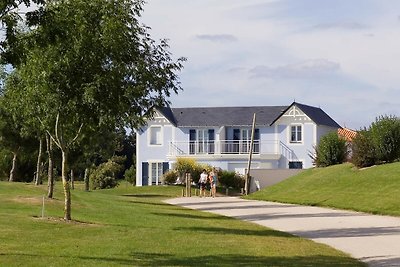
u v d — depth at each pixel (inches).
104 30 758.5
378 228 872.9
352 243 711.1
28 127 1115.9
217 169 2285.9
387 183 1326.3
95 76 759.1
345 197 1333.7
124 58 780.6
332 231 840.9
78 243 648.4
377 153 1528.1
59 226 788.0
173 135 2593.5
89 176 2541.8
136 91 776.9
